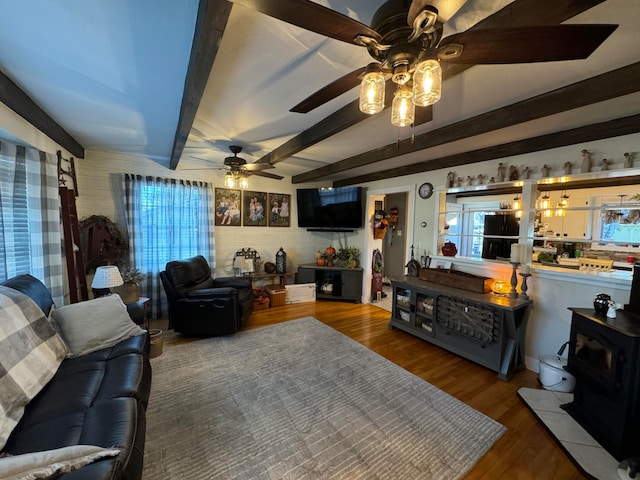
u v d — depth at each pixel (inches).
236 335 134.8
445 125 97.0
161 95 78.8
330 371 102.8
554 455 67.0
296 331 141.3
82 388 59.4
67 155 119.0
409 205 163.2
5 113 74.2
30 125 88.2
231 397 85.7
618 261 165.0
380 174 178.7
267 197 202.7
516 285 110.0
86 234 137.8
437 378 100.3
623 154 86.8
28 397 53.5
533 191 108.4
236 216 189.2
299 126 101.4
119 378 62.6
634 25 47.4
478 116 87.0
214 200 178.7
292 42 54.6
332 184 225.5
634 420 62.9
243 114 90.7
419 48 40.7
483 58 41.4
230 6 39.7
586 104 67.0
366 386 93.7
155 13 46.8
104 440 43.2
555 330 103.7
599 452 66.2
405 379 98.9
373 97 44.8
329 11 32.7
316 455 64.7
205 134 111.0
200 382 93.6
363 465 62.4
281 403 83.4
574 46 38.0
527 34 35.6
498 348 103.8
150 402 82.6
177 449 65.4
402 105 49.8
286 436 70.3
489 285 118.6
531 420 78.9
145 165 154.9
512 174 112.6
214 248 176.9
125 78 69.2
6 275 89.0
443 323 122.9
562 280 101.7
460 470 62.1
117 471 35.2
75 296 117.0
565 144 97.0
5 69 65.5
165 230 159.5
